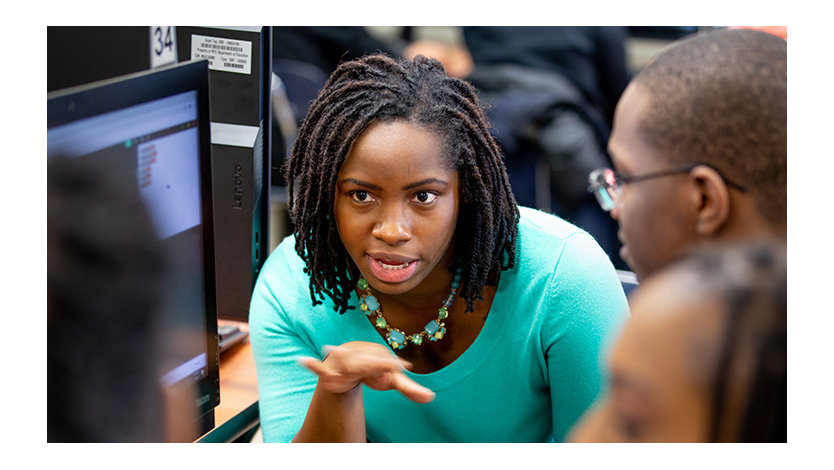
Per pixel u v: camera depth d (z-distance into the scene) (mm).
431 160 973
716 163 933
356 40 2432
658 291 669
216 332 1128
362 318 1201
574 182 2100
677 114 947
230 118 1370
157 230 988
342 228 1021
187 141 1003
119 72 1333
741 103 922
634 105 996
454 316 1188
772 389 632
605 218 2145
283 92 1999
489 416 1239
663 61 987
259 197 1438
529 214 1217
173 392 1066
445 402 1217
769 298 634
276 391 1235
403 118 978
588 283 1159
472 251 1078
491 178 1054
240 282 1462
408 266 1014
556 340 1167
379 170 967
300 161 1114
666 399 645
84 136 876
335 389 1009
